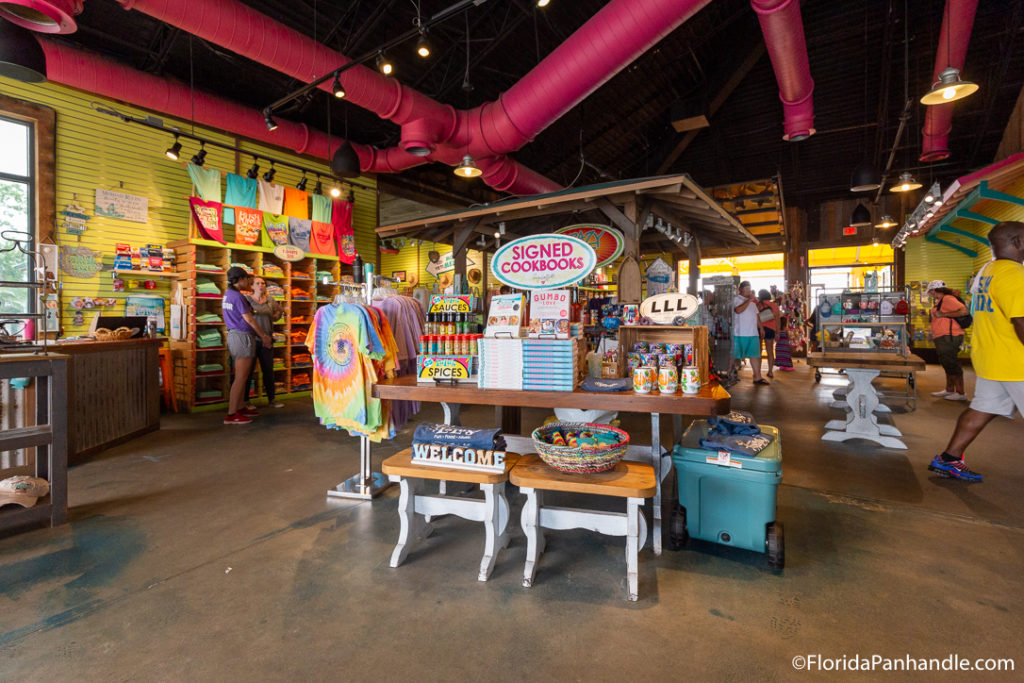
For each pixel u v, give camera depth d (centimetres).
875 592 194
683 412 202
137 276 603
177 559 225
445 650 161
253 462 379
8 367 246
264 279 667
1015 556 221
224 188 636
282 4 556
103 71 509
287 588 200
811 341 725
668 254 1380
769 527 215
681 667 152
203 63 614
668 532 254
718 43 863
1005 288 282
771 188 753
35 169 526
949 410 542
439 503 225
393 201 967
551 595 194
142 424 462
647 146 1124
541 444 215
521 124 532
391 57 670
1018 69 816
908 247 1189
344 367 286
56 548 236
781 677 147
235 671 152
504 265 247
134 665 154
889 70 827
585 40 439
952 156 1056
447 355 254
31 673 150
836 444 418
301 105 694
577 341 235
